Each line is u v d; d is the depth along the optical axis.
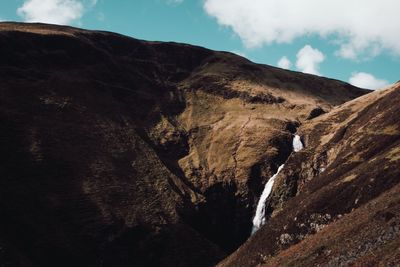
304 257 61.12
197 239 113.44
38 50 146.75
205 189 133.25
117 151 129.12
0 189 99.56
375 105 124.75
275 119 162.62
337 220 71.12
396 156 79.50
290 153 147.88
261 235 89.69
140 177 124.25
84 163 117.56
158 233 109.19
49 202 103.38
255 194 132.62
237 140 150.50
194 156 147.25
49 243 95.94
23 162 108.06
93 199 109.00
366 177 79.81
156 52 198.38
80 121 130.75
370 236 52.50
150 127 153.62
